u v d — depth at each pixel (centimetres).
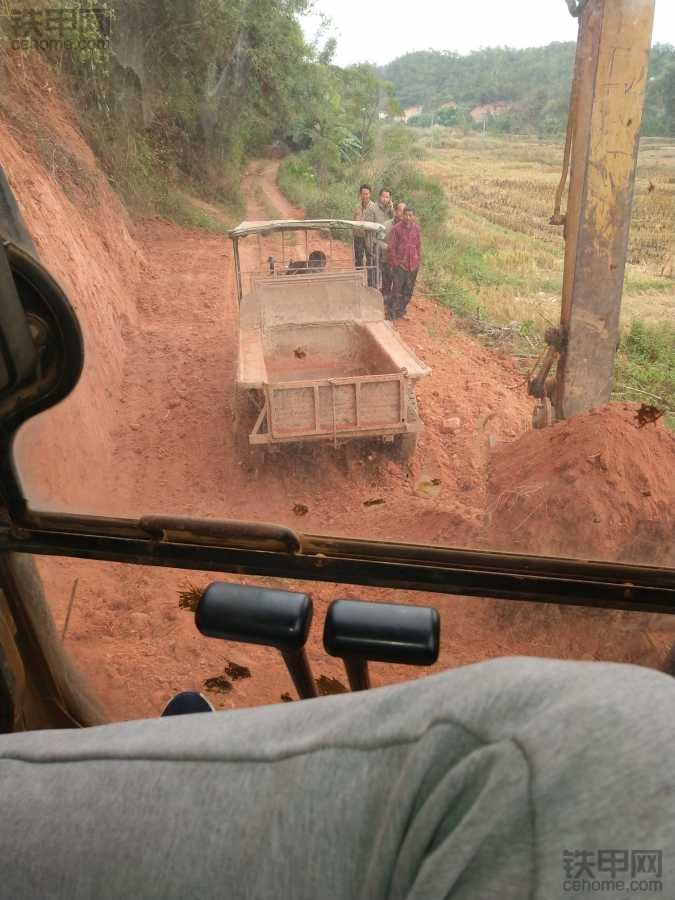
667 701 37
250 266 479
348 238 485
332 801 41
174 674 279
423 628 100
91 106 438
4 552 138
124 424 348
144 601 319
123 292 471
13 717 151
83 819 47
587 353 181
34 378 114
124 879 44
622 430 176
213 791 45
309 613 106
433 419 287
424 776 38
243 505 292
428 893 34
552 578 124
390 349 341
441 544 128
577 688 38
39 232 430
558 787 34
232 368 402
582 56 157
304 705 49
